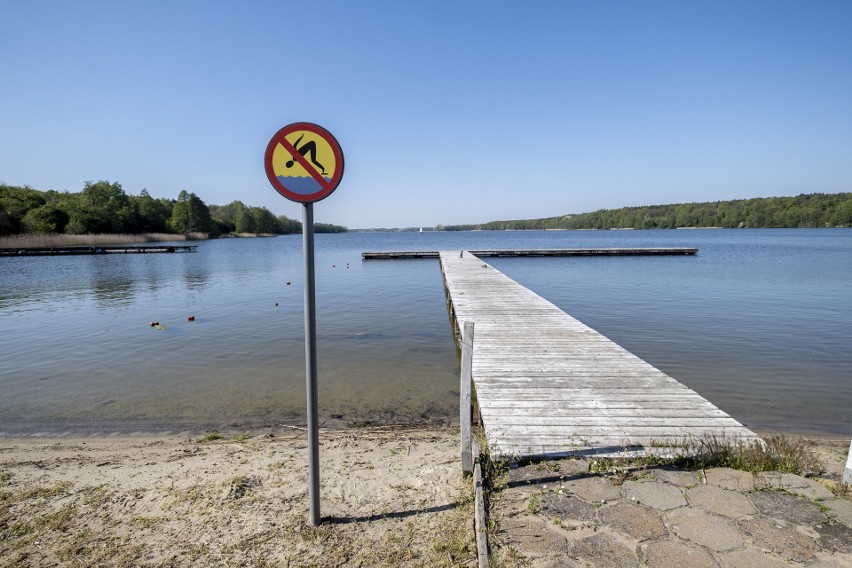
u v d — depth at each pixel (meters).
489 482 3.34
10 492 3.68
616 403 4.73
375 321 12.26
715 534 2.65
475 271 19.47
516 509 2.99
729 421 4.25
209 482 3.79
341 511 3.21
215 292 17.83
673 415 4.40
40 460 4.48
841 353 8.59
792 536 2.61
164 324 11.80
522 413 4.51
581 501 3.05
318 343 9.82
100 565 2.66
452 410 6.08
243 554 2.73
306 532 2.93
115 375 7.63
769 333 10.20
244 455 4.50
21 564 2.68
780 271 22.69
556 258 33.31
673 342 9.51
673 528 2.72
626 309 13.35
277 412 6.04
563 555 2.52
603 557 2.49
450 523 2.99
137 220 73.12
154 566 2.64
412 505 3.26
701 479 3.28
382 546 2.77
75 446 4.93
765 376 7.29
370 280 22.08
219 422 5.71
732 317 11.98
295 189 2.66
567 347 6.93
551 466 3.53
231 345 9.65
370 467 4.08
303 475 3.89
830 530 2.65
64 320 12.38
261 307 14.41
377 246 63.00
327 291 18.25
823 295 15.23
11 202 53.38
